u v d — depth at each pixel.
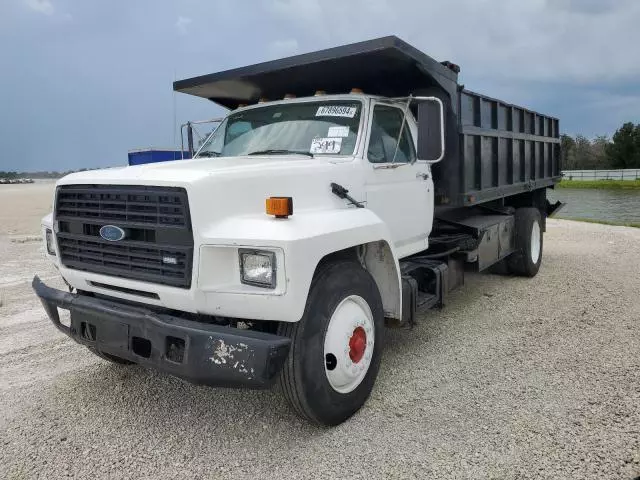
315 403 3.42
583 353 4.88
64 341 5.54
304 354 3.31
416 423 3.66
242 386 3.03
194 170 3.35
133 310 3.38
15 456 3.36
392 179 4.74
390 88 5.37
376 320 3.95
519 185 7.72
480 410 3.82
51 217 4.18
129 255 3.40
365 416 3.79
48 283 8.26
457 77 5.52
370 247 4.20
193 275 3.12
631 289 7.31
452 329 5.71
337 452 3.34
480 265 6.37
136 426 3.73
